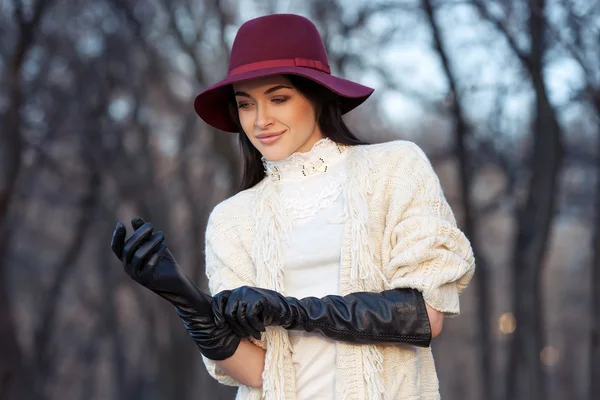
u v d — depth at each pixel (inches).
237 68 115.2
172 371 786.2
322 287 112.7
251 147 126.6
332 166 118.1
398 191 113.2
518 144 673.0
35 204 1002.1
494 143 664.4
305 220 115.6
